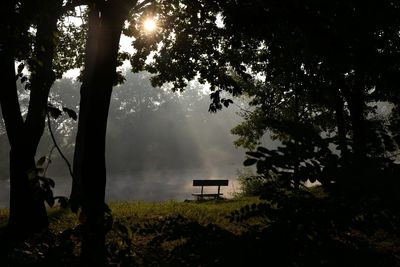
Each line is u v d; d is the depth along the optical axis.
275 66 3.92
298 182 2.07
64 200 2.35
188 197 35.56
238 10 3.02
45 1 3.37
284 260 1.91
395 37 2.52
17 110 8.73
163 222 2.43
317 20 2.66
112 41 5.66
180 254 2.09
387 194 1.94
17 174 8.77
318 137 2.18
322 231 1.99
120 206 12.96
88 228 2.41
